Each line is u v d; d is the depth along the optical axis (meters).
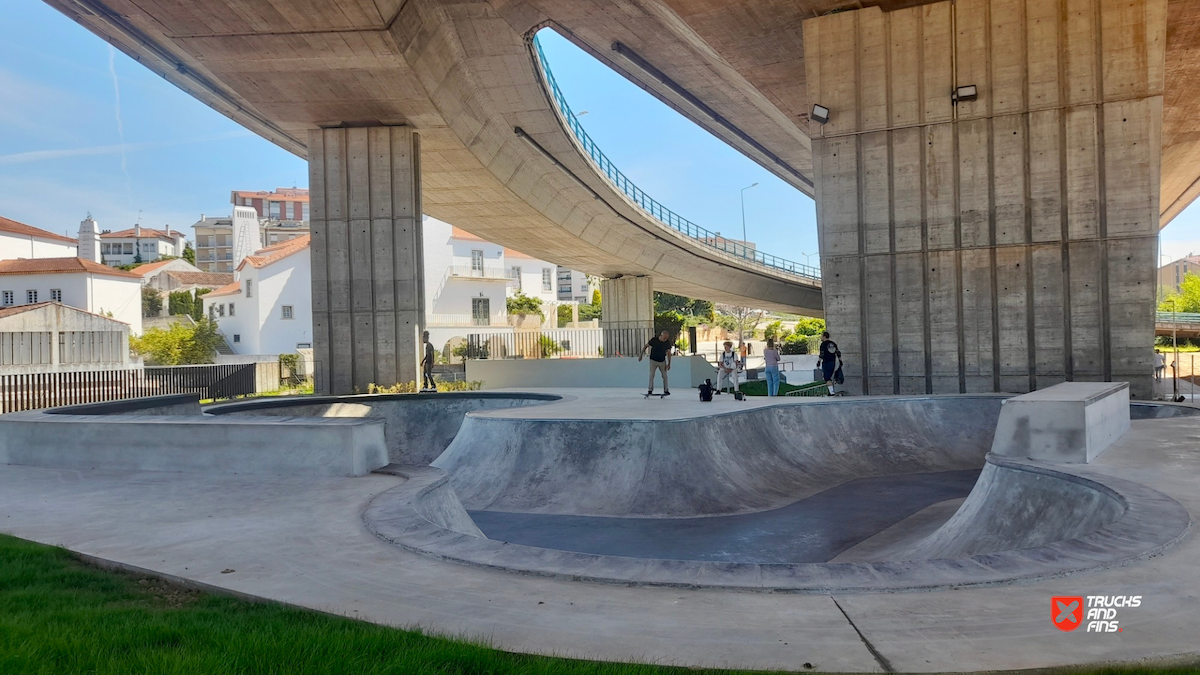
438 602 4.91
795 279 54.06
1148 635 4.17
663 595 5.03
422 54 22.61
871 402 16.62
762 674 3.59
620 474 12.69
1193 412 15.16
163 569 5.67
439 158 30.94
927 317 19.67
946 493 13.13
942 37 19.39
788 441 15.45
